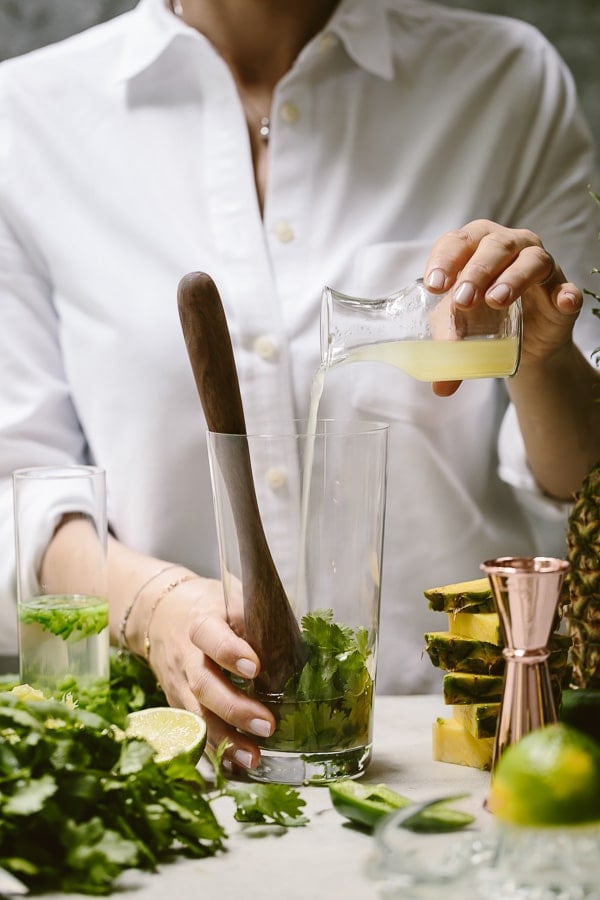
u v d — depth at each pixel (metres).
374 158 1.60
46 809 0.84
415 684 1.58
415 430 1.57
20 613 1.12
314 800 1.00
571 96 1.67
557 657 1.07
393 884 0.74
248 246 1.54
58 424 1.60
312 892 0.82
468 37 1.65
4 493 1.49
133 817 0.88
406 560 1.59
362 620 1.04
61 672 1.09
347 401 1.56
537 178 1.63
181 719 1.08
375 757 1.11
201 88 1.58
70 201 1.58
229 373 1.01
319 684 1.02
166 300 1.54
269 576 1.01
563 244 1.61
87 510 1.12
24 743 0.88
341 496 1.01
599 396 1.38
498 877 0.75
